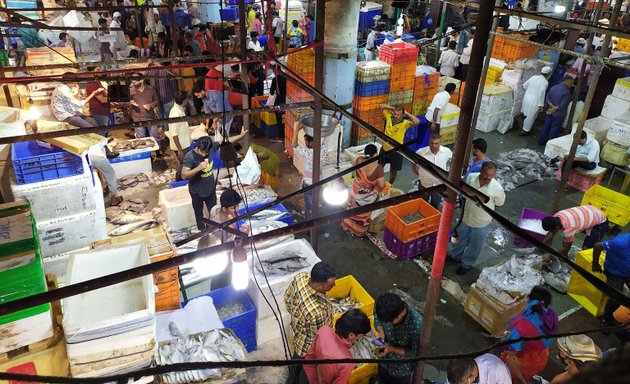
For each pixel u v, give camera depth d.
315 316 4.91
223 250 2.72
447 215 3.38
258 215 7.38
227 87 9.92
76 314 3.53
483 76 8.62
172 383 4.13
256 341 5.95
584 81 11.80
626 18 13.27
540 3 13.56
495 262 7.77
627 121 10.20
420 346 4.12
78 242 6.25
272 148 11.08
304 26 16.75
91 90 9.62
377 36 15.48
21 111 6.60
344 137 10.11
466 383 4.43
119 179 9.29
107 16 17.75
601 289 2.17
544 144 11.63
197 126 10.79
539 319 5.14
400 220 7.50
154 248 5.30
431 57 15.56
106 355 3.43
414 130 10.49
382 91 10.47
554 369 5.94
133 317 3.39
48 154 5.74
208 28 15.04
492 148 11.50
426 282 7.34
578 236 8.41
